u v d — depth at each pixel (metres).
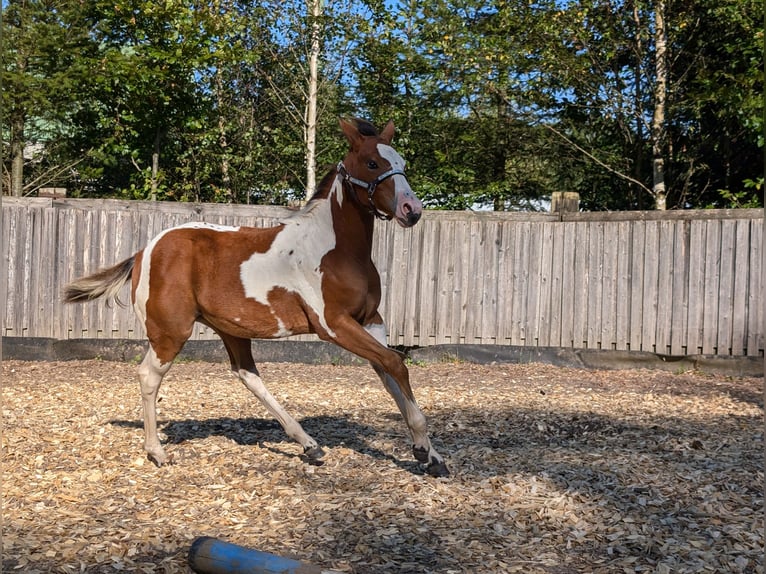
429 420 6.91
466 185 17.02
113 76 14.80
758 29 12.57
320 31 15.20
